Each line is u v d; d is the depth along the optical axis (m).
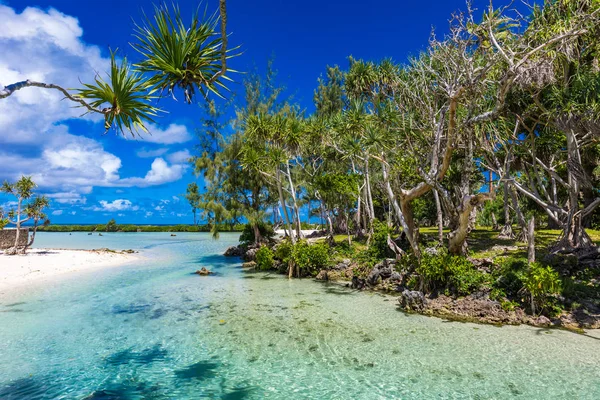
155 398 7.31
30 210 30.34
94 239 61.47
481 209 42.22
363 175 29.34
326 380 8.16
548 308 12.48
